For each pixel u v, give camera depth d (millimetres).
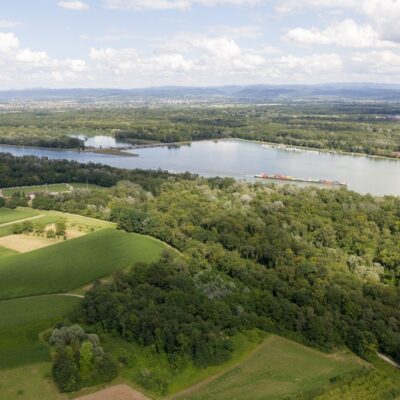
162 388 164375
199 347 180750
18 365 170750
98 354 170750
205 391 166375
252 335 199375
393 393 166000
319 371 180125
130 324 190250
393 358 191125
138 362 176875
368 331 195375
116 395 159875
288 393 165375
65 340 181625
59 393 158625
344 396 161625
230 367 181125
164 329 183750
